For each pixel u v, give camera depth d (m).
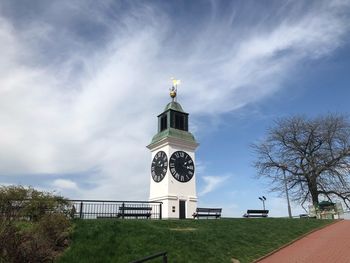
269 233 20.97
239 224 22.47
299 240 20.80
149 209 29.58
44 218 15.21
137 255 14.20
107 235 15.92
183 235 17.05
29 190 15.69
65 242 15.35
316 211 39.69
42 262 13.70
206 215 34.94
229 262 14.92
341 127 43.31
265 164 45.50
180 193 36.59
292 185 43.56
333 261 14.43
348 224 26.70
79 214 22.42
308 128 44.44
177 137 38.12
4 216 14.38
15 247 13.30
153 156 39.47
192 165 38.69
